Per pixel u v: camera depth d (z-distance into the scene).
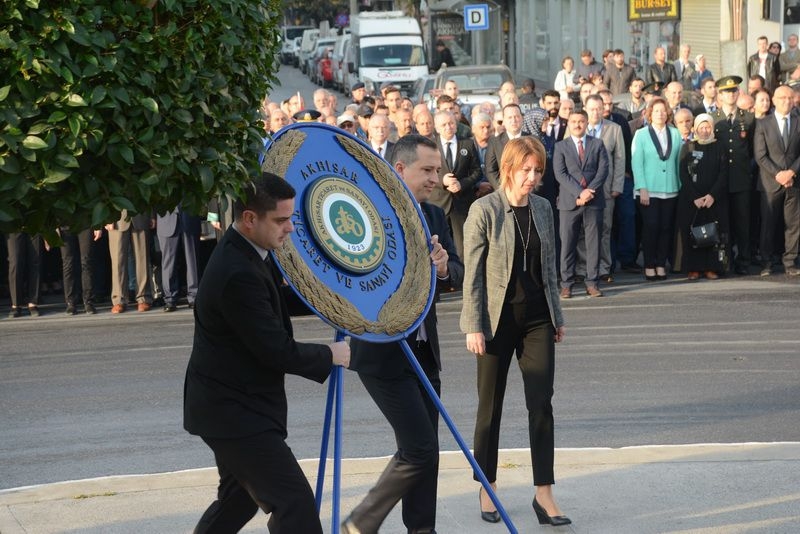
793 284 16.92
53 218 4.88
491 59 64.88
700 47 37.31
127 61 4.78
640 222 18.50
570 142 16.34
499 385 7.87
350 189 6.66
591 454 9.12
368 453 9.55
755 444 9.33
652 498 8.14
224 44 5.16
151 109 4.80
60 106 4.58
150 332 14.85
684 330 14.07
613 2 47.41
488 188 16.55
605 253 17.41
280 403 6.01
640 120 18.80
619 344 13.42
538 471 7.69
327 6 88.62
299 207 6.36
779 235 18.23
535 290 7.77
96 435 10.32
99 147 4.71
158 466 9.38
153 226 16.69
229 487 6.29
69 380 12.41
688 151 17.30
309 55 70.56
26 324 15.72
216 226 15.87
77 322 15.74
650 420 10.36
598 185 16.20
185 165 5.01
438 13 50.69
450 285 7.54
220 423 5.86
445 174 16.36
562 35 56.22
